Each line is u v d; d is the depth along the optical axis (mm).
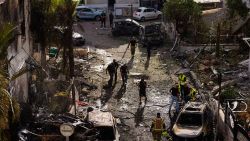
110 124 19719
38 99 22641
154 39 39531
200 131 20797
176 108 24547
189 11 38281
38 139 17375
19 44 21344
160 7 53250
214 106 23672
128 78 31000
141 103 26609
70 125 16141
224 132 20641
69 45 28000
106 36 43812
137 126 23391
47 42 27984
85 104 25453
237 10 36875
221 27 37562
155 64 34250
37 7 26875
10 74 18438
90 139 18062
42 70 24438
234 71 30562
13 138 16891
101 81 30156
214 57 34000
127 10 51344
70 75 28000
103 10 51000
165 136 21406
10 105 14312
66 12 27547
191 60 34219
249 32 35500
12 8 20219
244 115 19297
